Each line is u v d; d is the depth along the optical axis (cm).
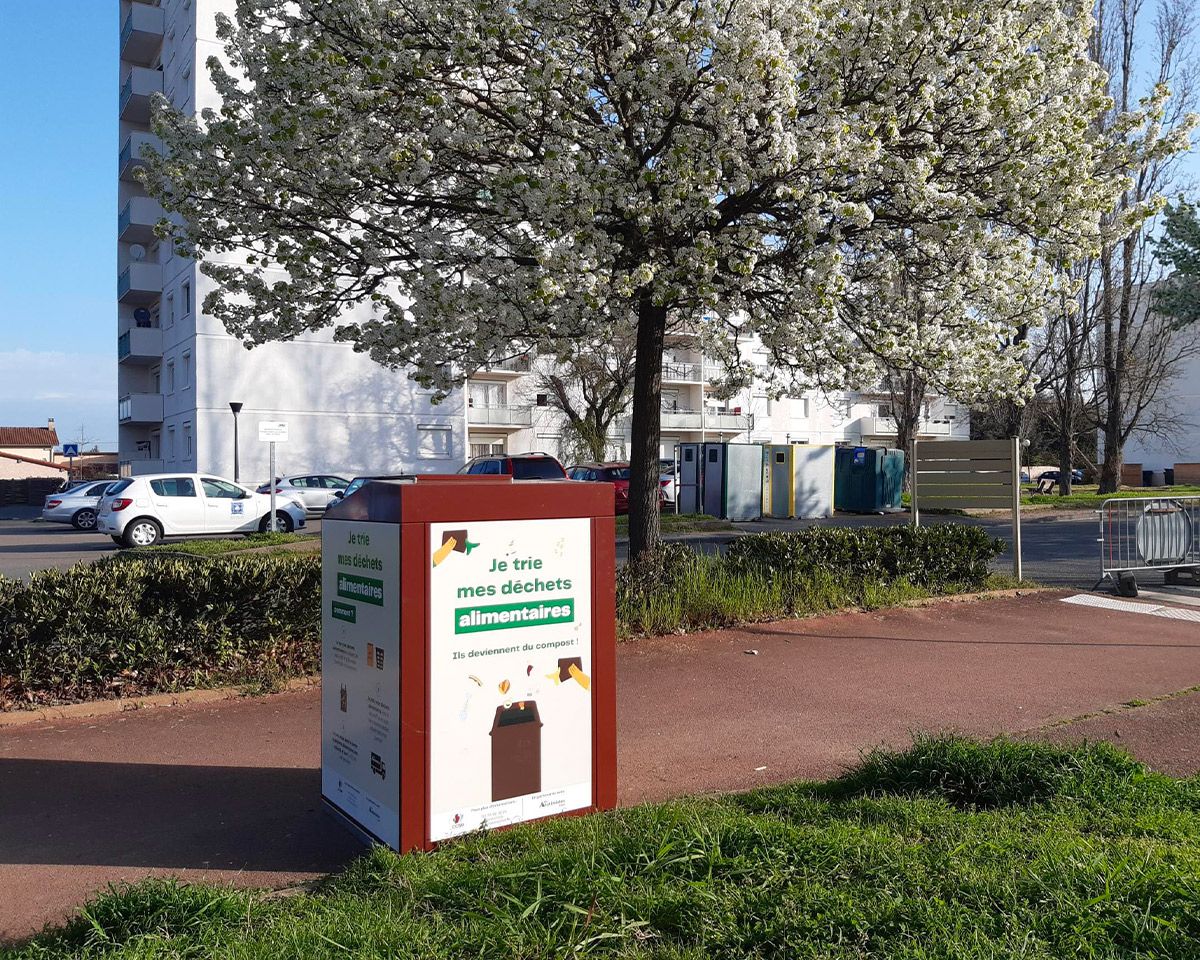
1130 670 808
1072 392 3331
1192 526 1292
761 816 437
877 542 1144
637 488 1030
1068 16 1055
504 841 421
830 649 879
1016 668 814
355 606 448
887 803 453
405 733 412
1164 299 2889
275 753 589
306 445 3831
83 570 753
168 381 4116
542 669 450
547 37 907
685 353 5581
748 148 909
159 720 659
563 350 998
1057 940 317
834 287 899
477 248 1052
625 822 439
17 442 8369
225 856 438
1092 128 1097
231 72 3275
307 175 999
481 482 434
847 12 924
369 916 347
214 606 746
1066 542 2000
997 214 963
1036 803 454
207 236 1059
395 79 902
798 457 2834
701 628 951
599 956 323
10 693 676
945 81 955
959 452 1308
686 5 917
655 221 937
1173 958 305
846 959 310
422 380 1053
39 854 439
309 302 1062
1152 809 440
